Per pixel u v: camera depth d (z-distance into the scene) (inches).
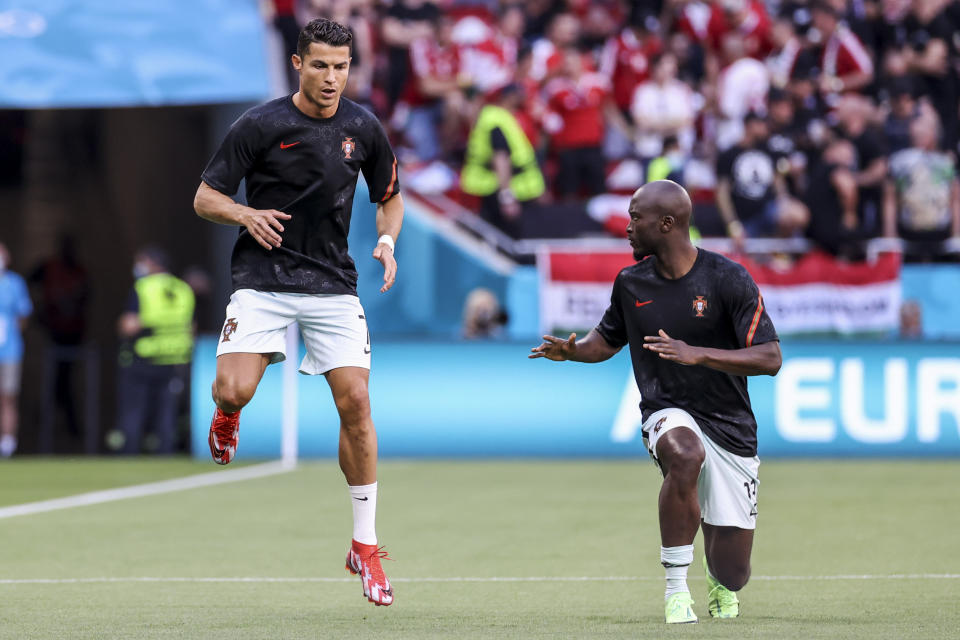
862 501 1362.0
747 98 2166.6
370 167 749.3
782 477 1622.8
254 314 724.0
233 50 1770.4
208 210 711.1
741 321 681.0
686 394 695.7
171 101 1760.6
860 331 1995.6
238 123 716.7
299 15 2095.2
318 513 1279.5
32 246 2807.6
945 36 2202.3
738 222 2052.2
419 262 1963.6
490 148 2016.5
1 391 2128.4
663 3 2209.6
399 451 1921.8
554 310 1952.5
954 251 2086.6
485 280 1973.4
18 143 2812.5
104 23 1763.0
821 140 2091.5
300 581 867.4
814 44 2196.1
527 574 900.6
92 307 2807.6
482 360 1919.3
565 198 2102.6
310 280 725.9
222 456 762.8
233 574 900.0
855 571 901.8
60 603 768.3
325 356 730.2
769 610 733.9
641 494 1451.8
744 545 703.1
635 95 2135.8
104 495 1454.2
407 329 1959.9
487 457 1918.1
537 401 1919.3
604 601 778.8
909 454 1894.7
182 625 682.8
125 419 2049.7
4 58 1753.2
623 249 1959.9
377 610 741.9
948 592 804.6
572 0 2231.8
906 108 2140.7
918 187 2078.0
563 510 1302.9
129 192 2810.0
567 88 2098.9
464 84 2128.4
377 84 2154.3
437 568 932.0
